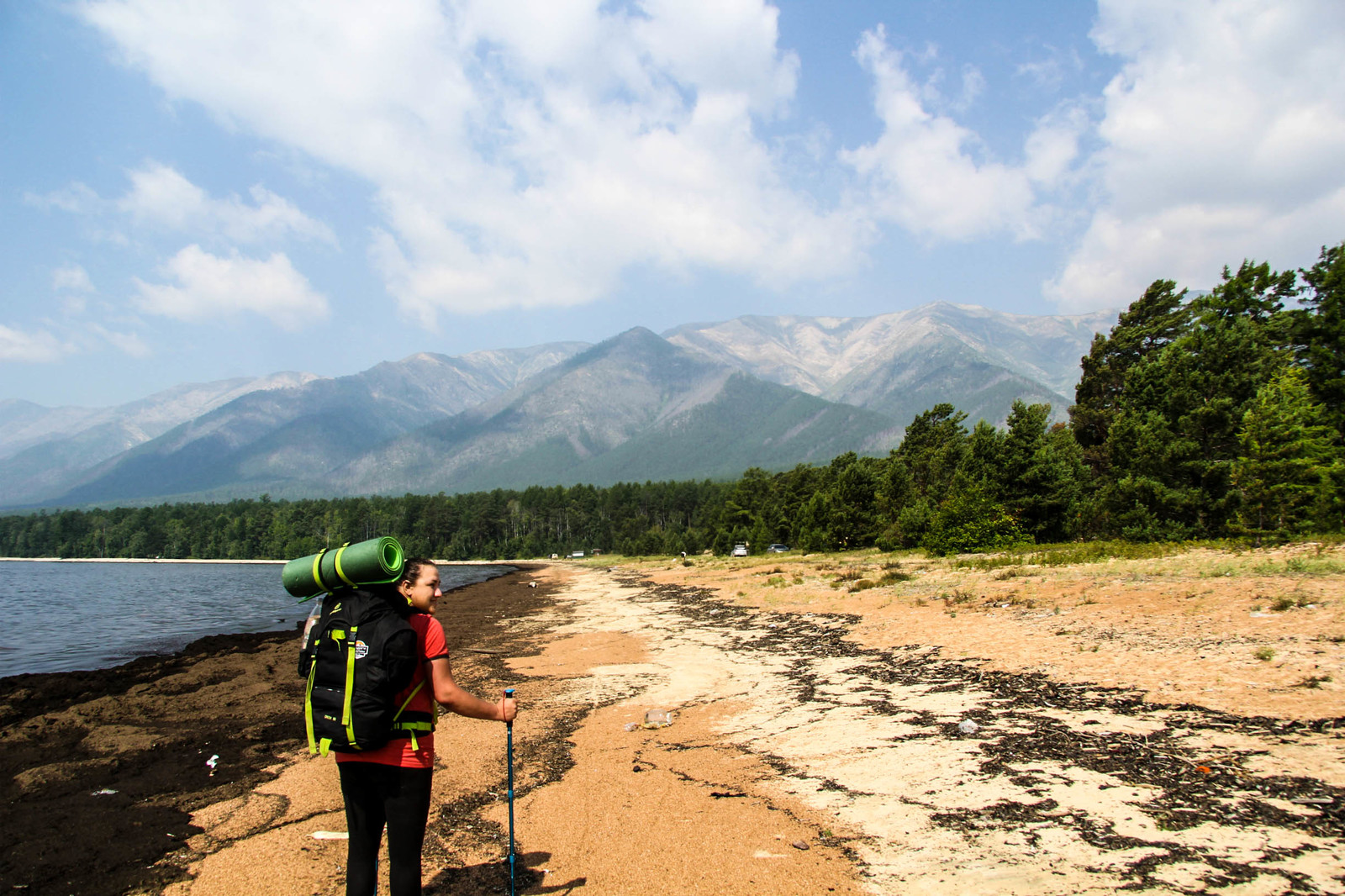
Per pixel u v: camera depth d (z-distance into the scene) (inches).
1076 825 202.2
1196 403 1157.7
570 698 464.8
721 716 389.7
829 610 799.7
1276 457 909.8
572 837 223.0
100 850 223.5
